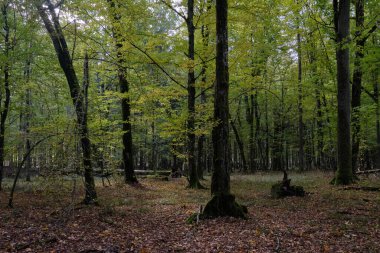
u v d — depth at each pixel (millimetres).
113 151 20891
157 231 8102
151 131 28156
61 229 7984
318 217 9320
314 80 21281
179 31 17516
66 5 10695
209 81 15180
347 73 15492
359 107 18391
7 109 16016
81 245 6848
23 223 8602
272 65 30516
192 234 7695
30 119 17906
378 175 19562
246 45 14453
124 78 17359
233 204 9227
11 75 15461
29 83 15516
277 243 6824
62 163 8234
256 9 14680
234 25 18219
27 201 12367
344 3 15203
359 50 15367
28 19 10648
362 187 13820
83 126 9484
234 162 47531
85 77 11000
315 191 14078
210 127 13852
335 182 15570
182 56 15875
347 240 7086
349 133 15562
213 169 9445
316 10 17828
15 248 6535
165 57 15125
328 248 6508
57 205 11492
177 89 15953
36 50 15156
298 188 13141
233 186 17453
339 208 10305
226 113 9391
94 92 18516
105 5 12469
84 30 13828
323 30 17922
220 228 8094
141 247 6762
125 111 19078
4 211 10234
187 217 9578
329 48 19781
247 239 7211
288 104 33094
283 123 35062
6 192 15336
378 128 27219
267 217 9414
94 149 12953
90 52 14961
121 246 6832
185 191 15680
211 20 14984
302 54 25344
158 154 36781
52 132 9109
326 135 25703
